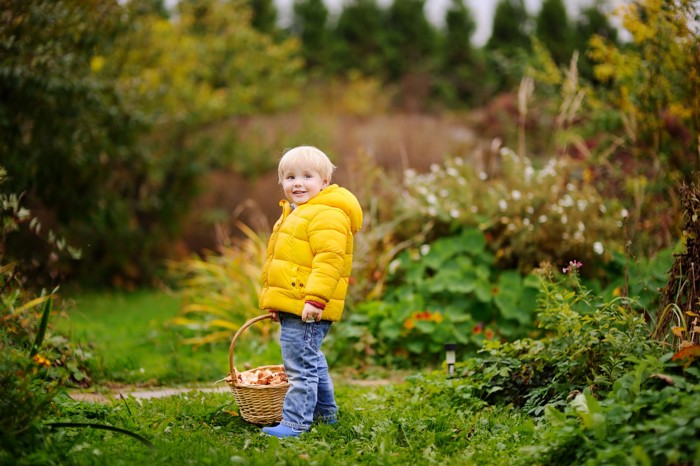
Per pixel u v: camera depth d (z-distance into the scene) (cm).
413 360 610
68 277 976
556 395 387
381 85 2383
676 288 400
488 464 315
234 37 1487
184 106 1174
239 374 402
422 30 2570
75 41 708
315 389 369
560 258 639
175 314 816
